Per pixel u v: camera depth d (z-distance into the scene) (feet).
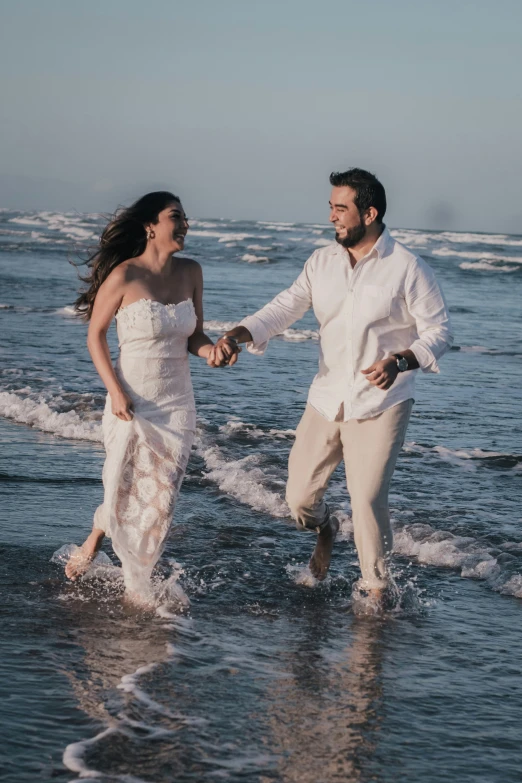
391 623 12.91
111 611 12.84
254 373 36.40
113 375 13.12
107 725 9.25
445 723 9.79
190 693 10.18
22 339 43.14
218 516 18.04
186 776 8.35
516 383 36.42
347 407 13.08
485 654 11.85
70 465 21.42
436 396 32.83
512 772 8.78
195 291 13.76
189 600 13.50
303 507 13.96
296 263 130.93
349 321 13.01
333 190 12.87
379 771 8.68
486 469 22.43
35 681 10.23
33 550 15.34
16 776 8.13
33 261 105.19
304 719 9.70
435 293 12.91
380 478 13.14
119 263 13.38
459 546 16.28
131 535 13.28
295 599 13.80
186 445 13.46
